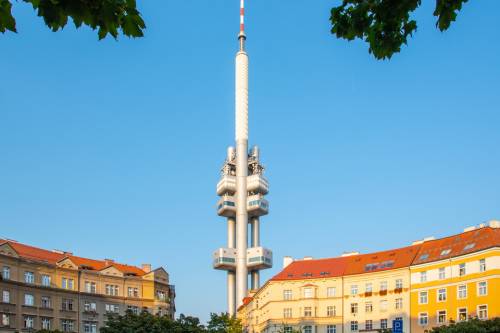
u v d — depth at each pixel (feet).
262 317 430.61
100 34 37.73
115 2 36.47
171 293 498.28
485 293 314.35
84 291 424.87
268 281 411.54
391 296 366.22
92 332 419.13
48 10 35.83
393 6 43.11
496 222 339.16
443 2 41.37
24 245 422.82
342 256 418.51
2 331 361.10
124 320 332.19
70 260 423.64
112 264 451.12
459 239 350.23
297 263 424.46
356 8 44.42
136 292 452.35
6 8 36.11
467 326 269.23
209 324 428.97
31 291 389.60
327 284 395.55
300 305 395.75
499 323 267.59
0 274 370.12
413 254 373.81
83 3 35.96
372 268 385.29
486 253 317.83
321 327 387.55
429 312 342.85
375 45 45.88
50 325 395.55
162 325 330.75
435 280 344.28
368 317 373.40
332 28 46.03
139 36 38.04
